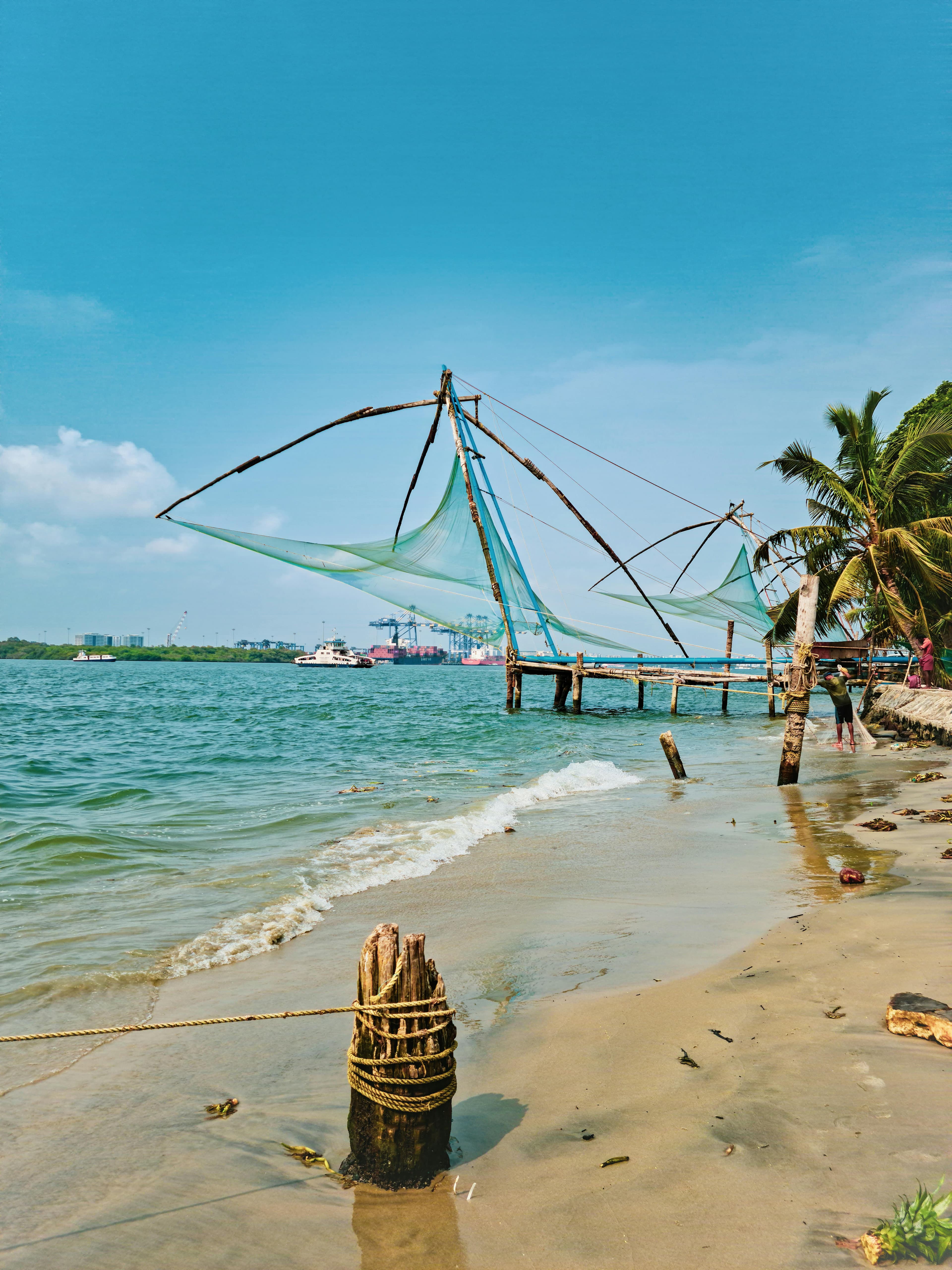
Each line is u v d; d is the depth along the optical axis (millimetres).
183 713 31219
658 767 15992
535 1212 2832
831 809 10336
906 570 22375
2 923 6270
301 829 9797
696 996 4598
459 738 21938
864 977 4652
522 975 5137
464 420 22141
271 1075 4035
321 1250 2719
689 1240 2611
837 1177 2855
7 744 20375
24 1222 2889
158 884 7387
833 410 23266
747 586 31172
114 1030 3471
